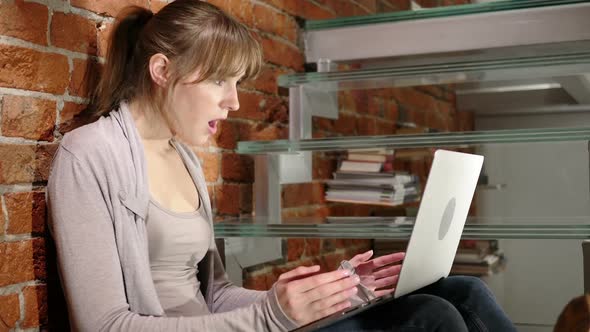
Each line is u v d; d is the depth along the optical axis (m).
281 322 1.34
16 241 1.44
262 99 2.50
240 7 2.34
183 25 1.50
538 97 3.81
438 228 1.52
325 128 2.84
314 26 2.78
